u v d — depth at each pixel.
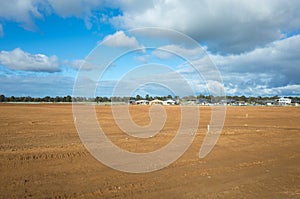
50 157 11.27
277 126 24.72
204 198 7.04
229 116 36.00
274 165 10.58
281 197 7.14
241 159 11.50
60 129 21.03
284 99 102.75
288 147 14.39
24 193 7.21
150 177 8.82
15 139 15.99
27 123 25.11
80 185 7.93
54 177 8.65
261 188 7.84
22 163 10.23
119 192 7.42
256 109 53.62
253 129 21.95
